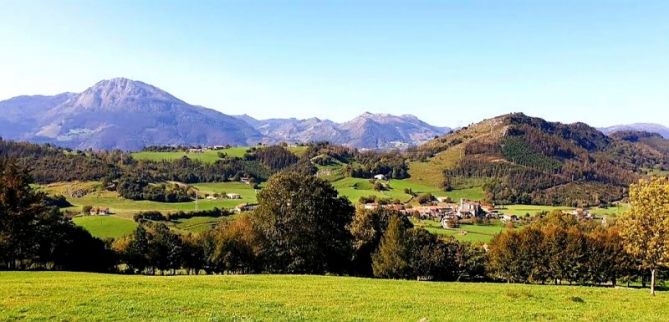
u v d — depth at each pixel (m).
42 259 83.50
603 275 80.38
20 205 68.00
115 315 26.66
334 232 76.69
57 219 84.62
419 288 46.34
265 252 75.00
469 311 32.91
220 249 85.94
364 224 91.94
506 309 34.44
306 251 74.19
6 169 68.62
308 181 76.75
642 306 39.12
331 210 76.19
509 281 85.94
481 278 91.38
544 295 43.69
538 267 83.06
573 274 81.25
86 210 161.62
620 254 78.69
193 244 97.38
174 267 96.31
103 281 41.97
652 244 45.19
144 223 147.75
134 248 94.94
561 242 82.44
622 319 32.41
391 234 80.31
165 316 26.91
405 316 29.80
